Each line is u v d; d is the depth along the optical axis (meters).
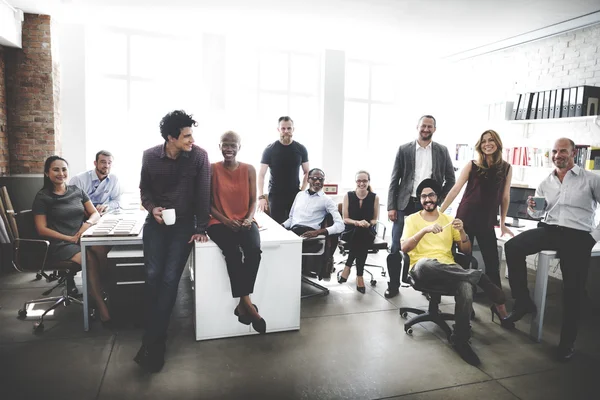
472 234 3.29
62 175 3.19
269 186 4.34
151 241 2.60
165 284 2.52
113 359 2.53
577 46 4.61
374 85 6.76
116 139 5.59
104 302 3.02
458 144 5.94
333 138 6.15
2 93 4.66
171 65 5.66
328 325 3.13
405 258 3.09
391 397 2.22
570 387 2.36
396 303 3.63
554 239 2.88
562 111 4.39
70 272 3.32
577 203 2.81
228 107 5.81
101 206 3.97
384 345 2.83
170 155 2.61
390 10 4.32
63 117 5.11
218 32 5.43
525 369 2.56
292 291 2.97
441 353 2.74
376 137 6.86
